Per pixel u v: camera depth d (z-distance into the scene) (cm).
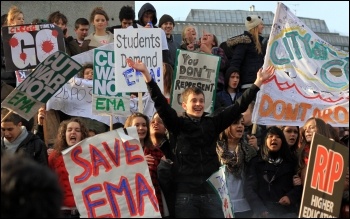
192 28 1128
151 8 1131
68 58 730
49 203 306
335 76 970
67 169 677
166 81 981
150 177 686
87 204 673
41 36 880
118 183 680
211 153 723
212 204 710
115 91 887
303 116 946
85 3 1320
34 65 880
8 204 302
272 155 815
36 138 771
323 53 973
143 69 717
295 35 970
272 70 750
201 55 895
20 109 729
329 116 953
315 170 652
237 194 800
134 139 688
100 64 889
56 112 980
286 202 800
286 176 814
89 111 984
